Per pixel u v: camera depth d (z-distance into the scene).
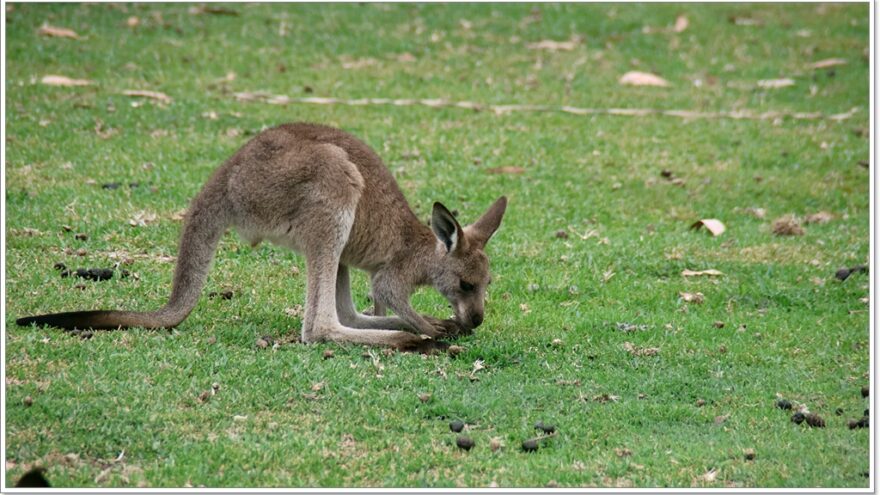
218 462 8.58
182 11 26.28
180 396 9.53
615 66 24.66
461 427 9.48
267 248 13.95
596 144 19.48
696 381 10.95
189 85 21.31
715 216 16.81
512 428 9.59
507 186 17.11
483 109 21.12
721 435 9.73
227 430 9.12
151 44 23.69
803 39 27.67
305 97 21.17
